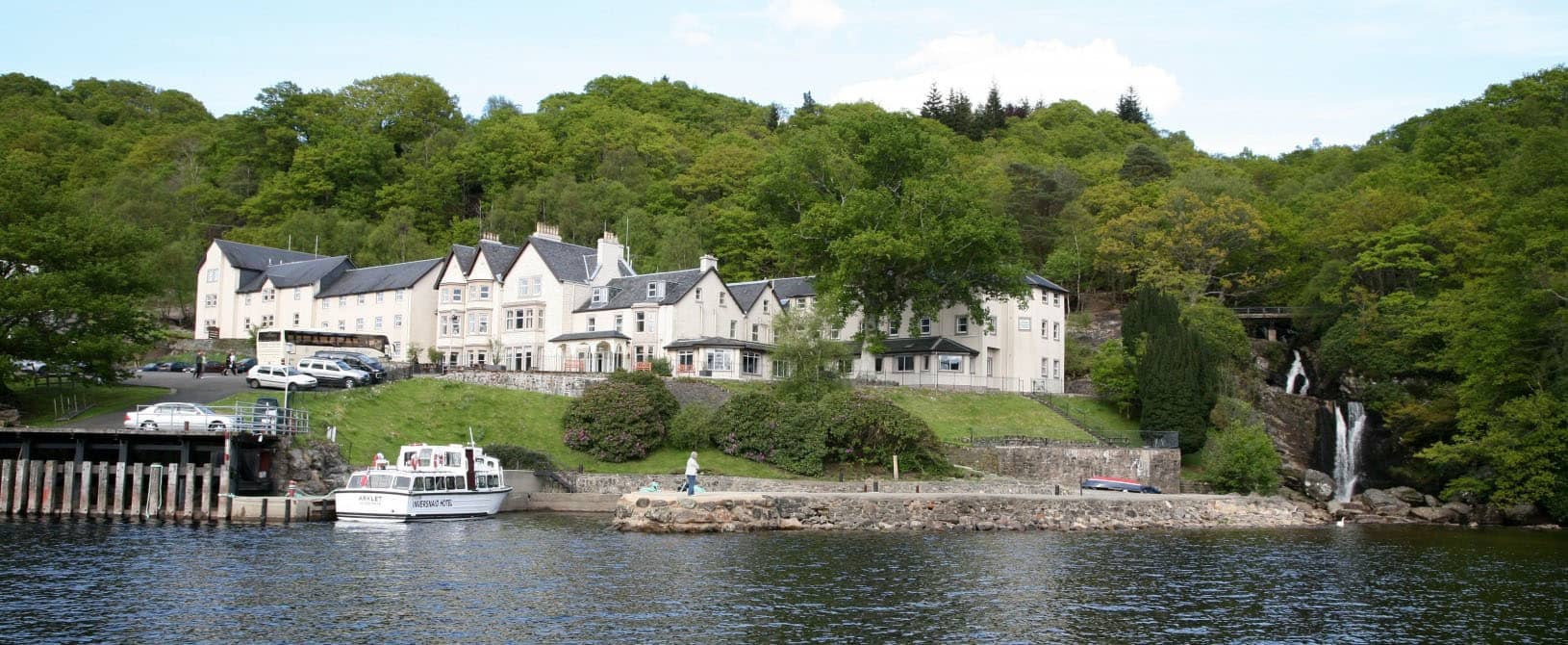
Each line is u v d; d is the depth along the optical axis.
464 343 105.00
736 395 74.12
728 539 51.78
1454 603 38.31
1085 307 122.00
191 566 41.22
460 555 45.00
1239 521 64.81
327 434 64.44
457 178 176.00
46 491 57.12
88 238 71.19
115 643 29.56
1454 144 132.75
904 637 31.61
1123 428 84.25
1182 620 34.62
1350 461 86.50
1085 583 40.78
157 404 59.88
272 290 118.31
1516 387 69.44
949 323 100.06
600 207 147.12
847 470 70.50
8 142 171.75
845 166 109.25
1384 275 101.50
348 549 46.50
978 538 53.91
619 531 53.81
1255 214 111.19
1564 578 44.00
